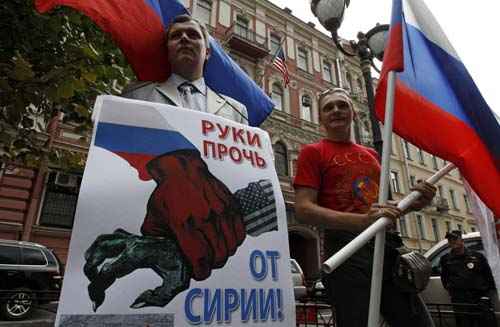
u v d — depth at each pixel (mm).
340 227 1646
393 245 1771
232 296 1232
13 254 7215
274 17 19688
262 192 1465
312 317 3406
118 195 1199
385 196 1532
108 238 1128
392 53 1745
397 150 24625
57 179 10406
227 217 1342
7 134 3992
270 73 17812
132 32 1828
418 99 1876
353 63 22766
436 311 3164
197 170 1367
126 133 1321
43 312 6004
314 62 20547
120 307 1064
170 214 1248
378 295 1392
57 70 3338
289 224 15633
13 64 3436
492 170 1805
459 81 1981
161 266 1164
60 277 7574
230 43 16531
